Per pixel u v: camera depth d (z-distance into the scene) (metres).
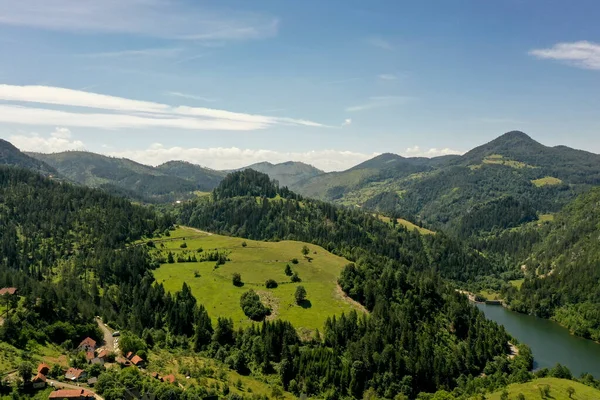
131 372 158.62
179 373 176.62
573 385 193.00
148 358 185.12
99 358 174.25
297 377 188.50
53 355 172.12
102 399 139.12
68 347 183.75
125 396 141.50
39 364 156.62
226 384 171.50
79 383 149.25
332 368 190.75
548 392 182.00
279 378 189.12
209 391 158.12
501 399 176.62
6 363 151.00
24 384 140.25
